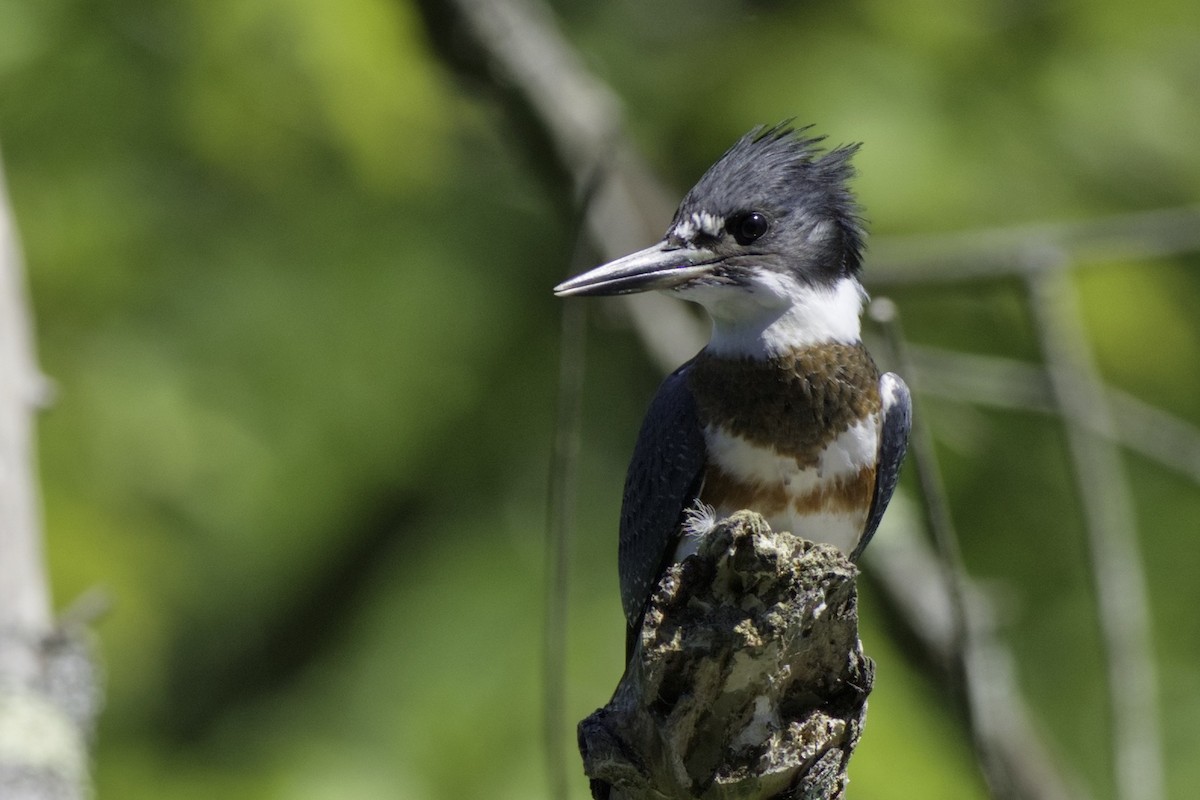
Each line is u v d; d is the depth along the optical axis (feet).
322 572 41.81
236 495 37.37
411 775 34.94
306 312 38.11
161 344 36.60
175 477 36.06
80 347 35.83
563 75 32.40
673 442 22.50
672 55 37.83
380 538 41.60
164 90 35.19
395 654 37.50
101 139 35.65
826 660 16.43
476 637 37.14
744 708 16.17
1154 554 39.88
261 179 36.22
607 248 31.71
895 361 23.75
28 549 23.94
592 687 34.73
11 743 21.84
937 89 34.17
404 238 38.86
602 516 39.14
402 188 35.32
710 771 16.33
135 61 34.94
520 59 32.01
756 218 22.71
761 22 35.81
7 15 34.60
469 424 40.96
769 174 22.98
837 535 22.50
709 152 34.83
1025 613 39.32
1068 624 39.19
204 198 37.47
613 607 36.83
